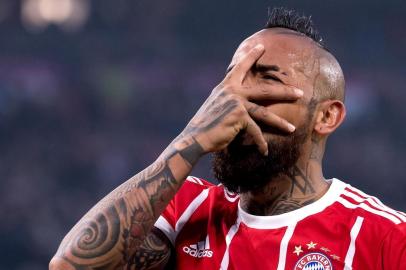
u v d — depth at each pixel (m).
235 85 7.36
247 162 7.37
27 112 45.41
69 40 49.31
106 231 7.16
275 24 7.88
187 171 7.30
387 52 51.44
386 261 7.05
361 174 44.44
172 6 51.94
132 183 7.37
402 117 47.12
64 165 43.69
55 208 41.56
